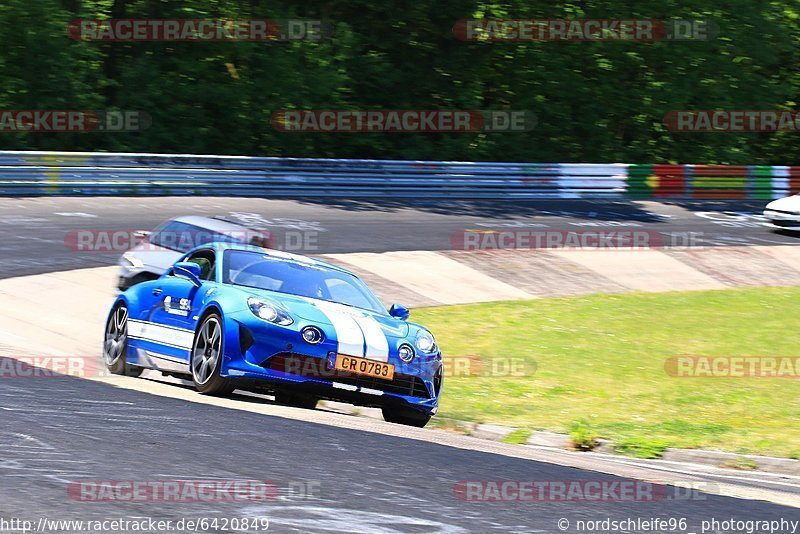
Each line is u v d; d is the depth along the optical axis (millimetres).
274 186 90250
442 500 15977
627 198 107750
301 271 31188
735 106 138750
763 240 87688
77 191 80188
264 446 19203
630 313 59938
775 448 32906
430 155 125438
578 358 48938
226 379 26828
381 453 19953
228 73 122688
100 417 20703
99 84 113125
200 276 30719
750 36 136125
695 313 61062
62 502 13766
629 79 136375
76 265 55969
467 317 55875
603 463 25391
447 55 129750
